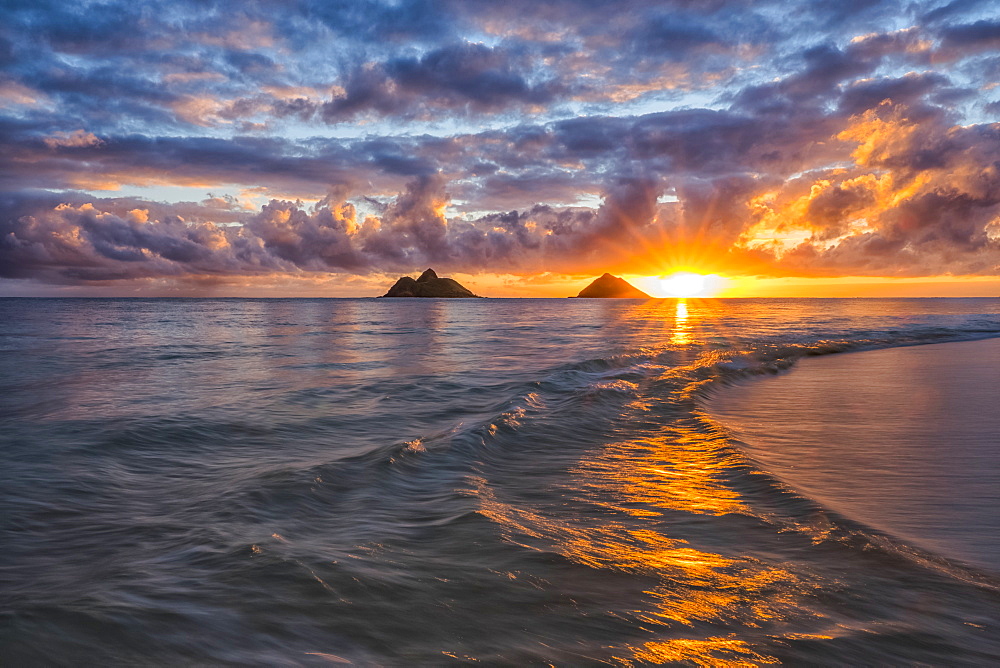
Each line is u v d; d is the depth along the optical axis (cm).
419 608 379
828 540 513
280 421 1098
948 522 567
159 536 513
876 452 853
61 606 366
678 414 1136
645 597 404
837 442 919
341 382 1656
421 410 1223
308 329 4934
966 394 1426
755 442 920
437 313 10306
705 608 390
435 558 462
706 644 344
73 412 1176
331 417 1143
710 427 1013
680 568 454
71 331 4450
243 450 881
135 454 848
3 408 1227
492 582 420
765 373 1875
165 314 8475
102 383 1644
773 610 389
